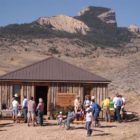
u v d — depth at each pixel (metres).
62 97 34.38
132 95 50.53
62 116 30.28
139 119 34.22
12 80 34.19
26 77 34.53
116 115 32.94
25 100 31.67
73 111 30.83
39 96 37.78
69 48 190.50
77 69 35.91
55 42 195.25
